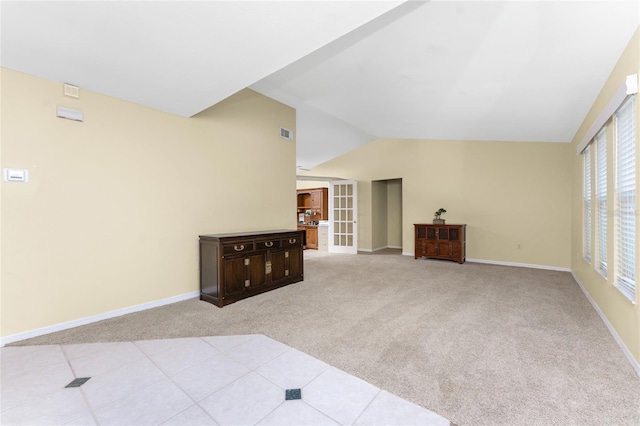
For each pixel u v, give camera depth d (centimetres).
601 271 317
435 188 690
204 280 364
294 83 392
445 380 194
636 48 204
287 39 209
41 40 205
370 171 803
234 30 197
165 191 347
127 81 271
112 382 191
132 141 320
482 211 632
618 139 262
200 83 276
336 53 291
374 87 378
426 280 470
